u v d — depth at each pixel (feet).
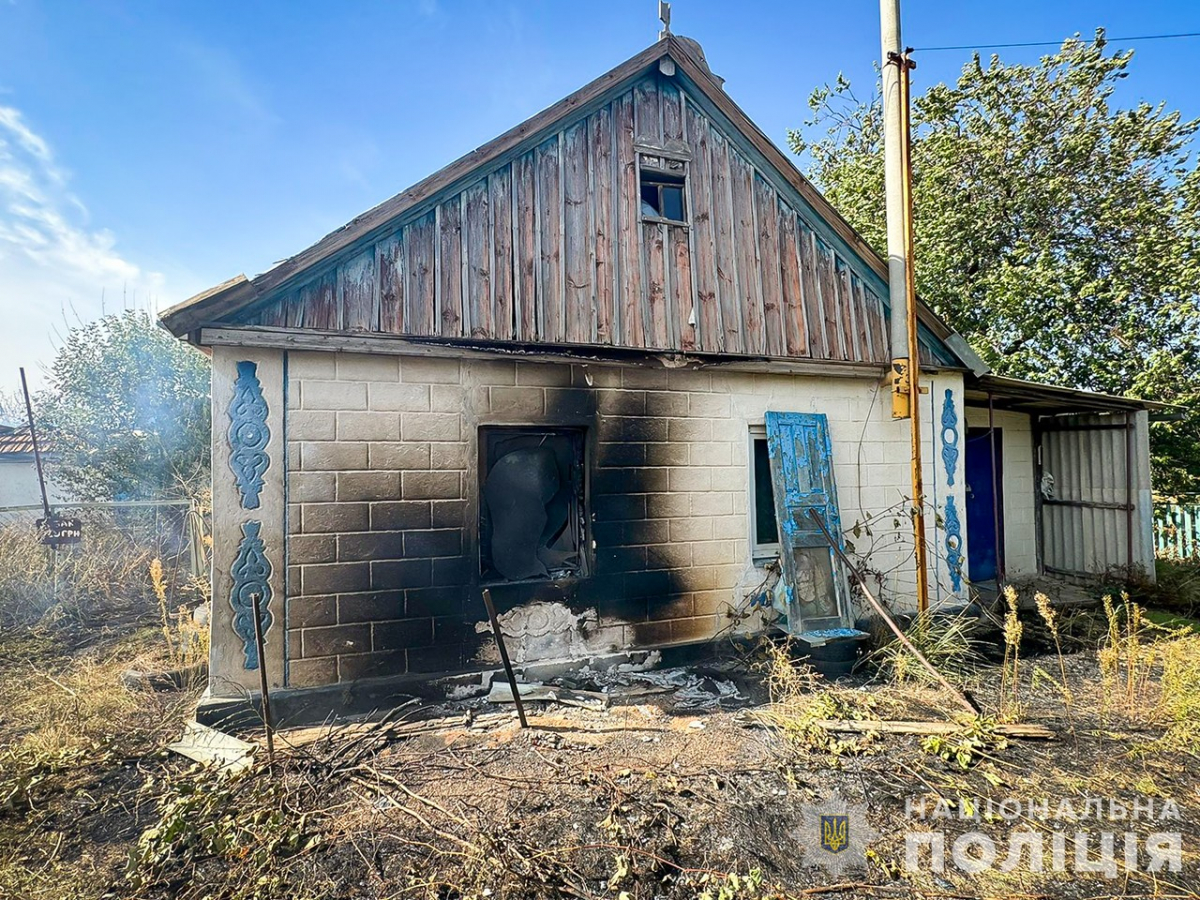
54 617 21.45
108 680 15.67
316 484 14.33
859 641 17.81
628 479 17.44
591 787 10.74
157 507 29.86
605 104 17.74
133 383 34.17
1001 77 39.24
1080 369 38.27
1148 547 25.73
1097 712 14.07
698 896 8.24
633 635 17.30
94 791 10.98
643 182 18.70
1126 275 37.32
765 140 19.26
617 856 8.88
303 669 14.11
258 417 13.99
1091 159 38.73
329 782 10.96
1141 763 11.73
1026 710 14.15
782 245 19.90
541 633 16.24
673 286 18.24
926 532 21.52
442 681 15.06
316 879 8.48
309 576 14.21
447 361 15.56
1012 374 38.34
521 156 16.58
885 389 21.21
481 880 8.41
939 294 40.37
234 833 9.33
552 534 17.19
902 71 19.60
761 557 19.02
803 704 14.28
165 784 11.10
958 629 17.84
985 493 28.96
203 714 13.23
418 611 15.06
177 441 34.42
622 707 14.52
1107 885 8.46
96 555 25.39
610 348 17.12
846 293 20.77
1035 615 22.70
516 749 12.22
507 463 16.81
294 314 14.17
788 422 19.22
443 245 15.60
